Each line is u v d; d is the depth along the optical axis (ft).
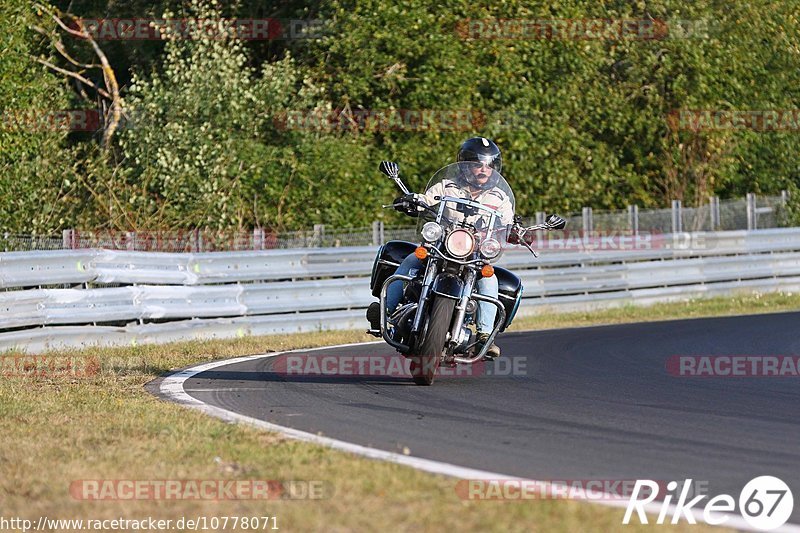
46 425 70.18
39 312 120.67
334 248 157.99
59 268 124.36
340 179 224.53
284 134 229.25
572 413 77.41
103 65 248.52
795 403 83.15
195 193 208.74
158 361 110.22
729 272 209.97
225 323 142.51
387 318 89.25
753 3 279.69
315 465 57.06
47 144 210.38
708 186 276.82
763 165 285.02
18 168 204.03
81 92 251.39
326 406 79.71
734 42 276.00
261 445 62.90
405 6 240.12
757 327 154.10
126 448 62.13
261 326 146.82
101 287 142.10
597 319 176.76
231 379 95.71
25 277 119.85
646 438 67.51
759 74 281.95
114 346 126.82
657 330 151.23
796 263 220.23
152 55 253.85
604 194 260.83
